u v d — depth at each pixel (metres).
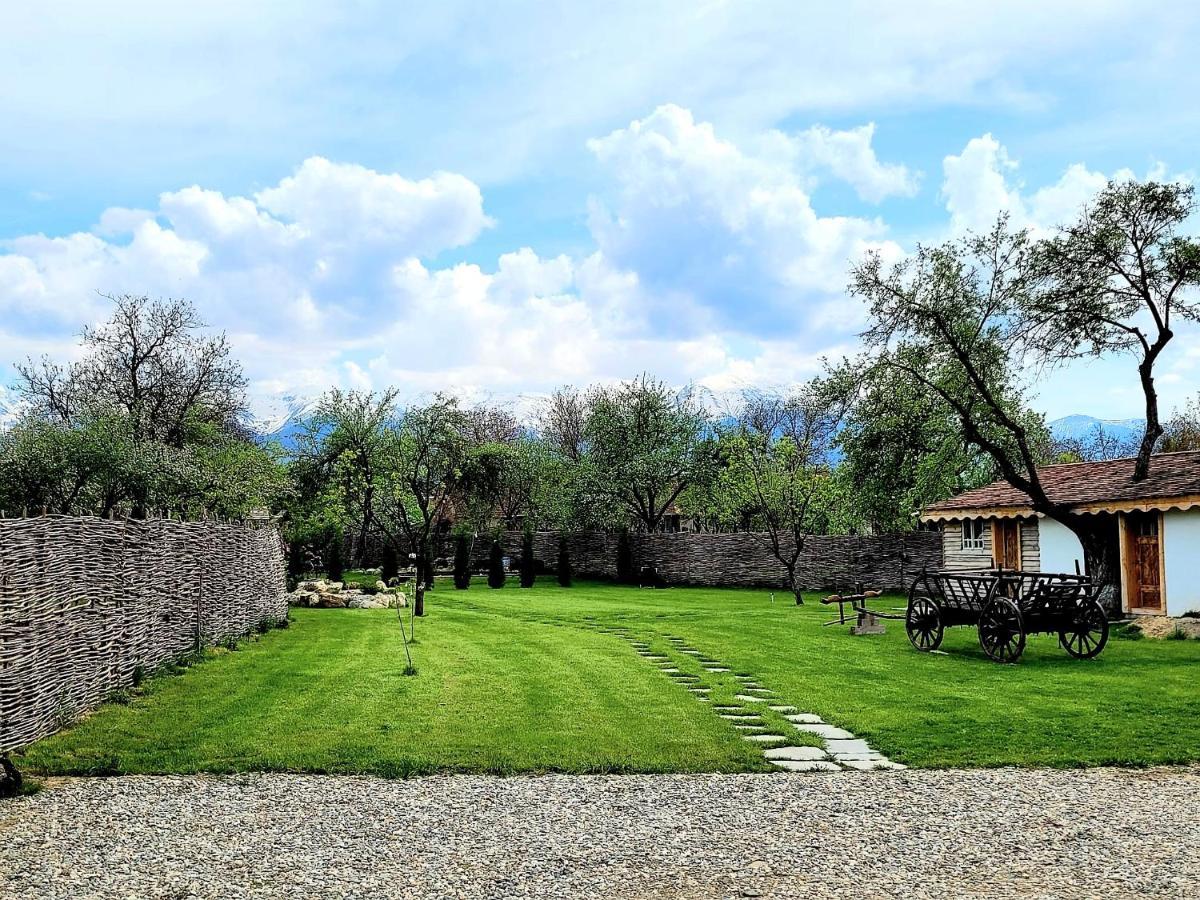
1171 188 18.22
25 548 8.52
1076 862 5.66
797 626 20.00
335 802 6.88
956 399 20.59
